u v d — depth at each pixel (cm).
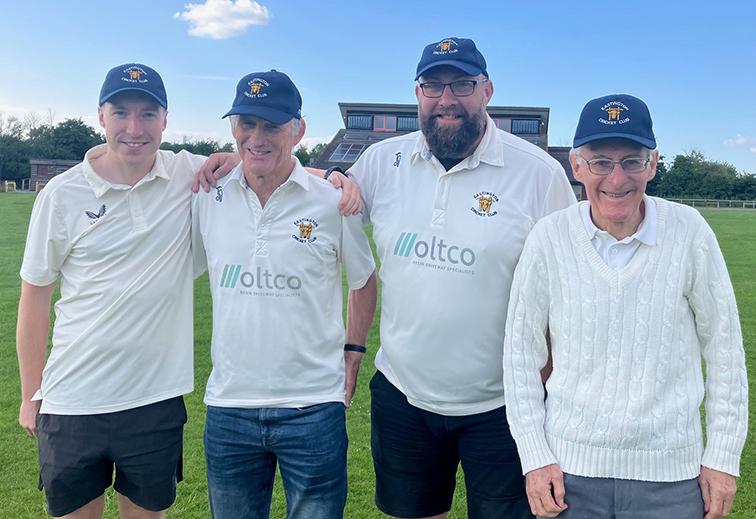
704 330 207
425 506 276
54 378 261
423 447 269
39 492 361
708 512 201
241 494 257
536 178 255
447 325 248
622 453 201
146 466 267
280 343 247
